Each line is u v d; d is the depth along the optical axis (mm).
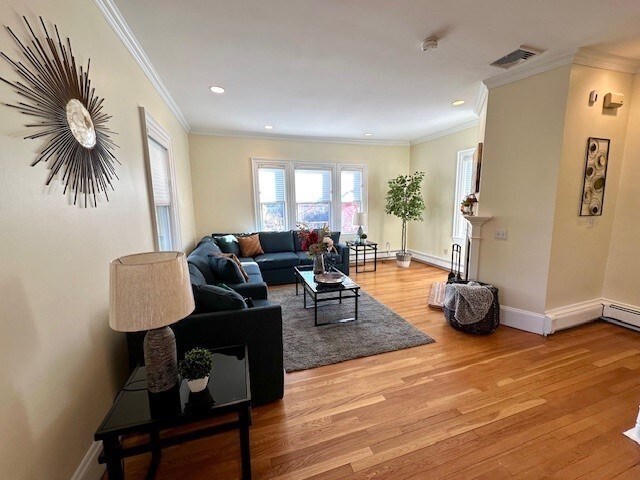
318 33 2064
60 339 1199
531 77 2641
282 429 1696
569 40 2217
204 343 1766
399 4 1760
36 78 1104
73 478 1240
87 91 1458
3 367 916
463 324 2852
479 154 3430
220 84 2949
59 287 1203
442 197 5340
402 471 1431
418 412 1821
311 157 5578
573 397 1933
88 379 1397
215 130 4891
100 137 1585
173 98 3316
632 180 2789
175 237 3385
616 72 2609
